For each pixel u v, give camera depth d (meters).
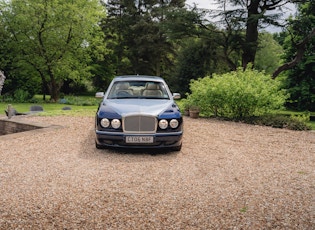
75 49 34.22
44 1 31.16
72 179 4.54
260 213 3.51
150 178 4.65
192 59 32.81
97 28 34.91
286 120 10.12
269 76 12.29
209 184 4.45
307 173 5.14
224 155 6.17
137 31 41.53
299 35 22.38
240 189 4.27
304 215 3.47
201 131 8.77
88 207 3.59
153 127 5.87
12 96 32.78
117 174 4.80
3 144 6.72
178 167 5.26
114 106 6.20
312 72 24.20
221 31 25.11
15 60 33.03
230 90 11.19
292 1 21.81
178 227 3.17
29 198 3.82
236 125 10.06
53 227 3.12
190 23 24.42
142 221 3.28
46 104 28.72
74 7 31.19
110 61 45.47
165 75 46.84
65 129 8.53
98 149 6.41
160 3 41.06
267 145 7.25
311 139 8.09
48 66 32.50
